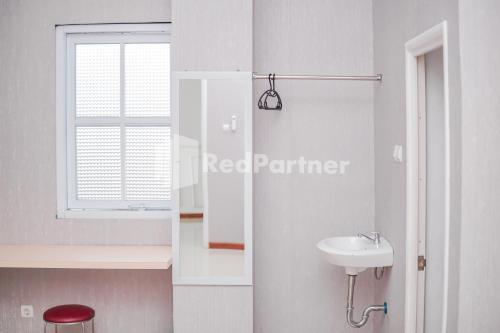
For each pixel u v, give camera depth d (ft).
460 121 6.25
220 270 9.69
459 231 6.29
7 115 10.91
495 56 6.21
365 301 10.89
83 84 11.02
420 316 8.50
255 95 10.76
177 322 9.73
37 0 10.84
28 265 9.33
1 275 11.02
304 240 10.85
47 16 10.83
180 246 9.68
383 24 9.91
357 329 10.92
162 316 10.98
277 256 10.85
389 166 9.57
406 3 8.44
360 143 10.80
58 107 10.87
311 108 10.79
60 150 10.91
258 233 10.84
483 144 6.20
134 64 11.00
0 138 10.93
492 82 6.19
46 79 10.87
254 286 10.85
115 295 10.99
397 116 9.00
